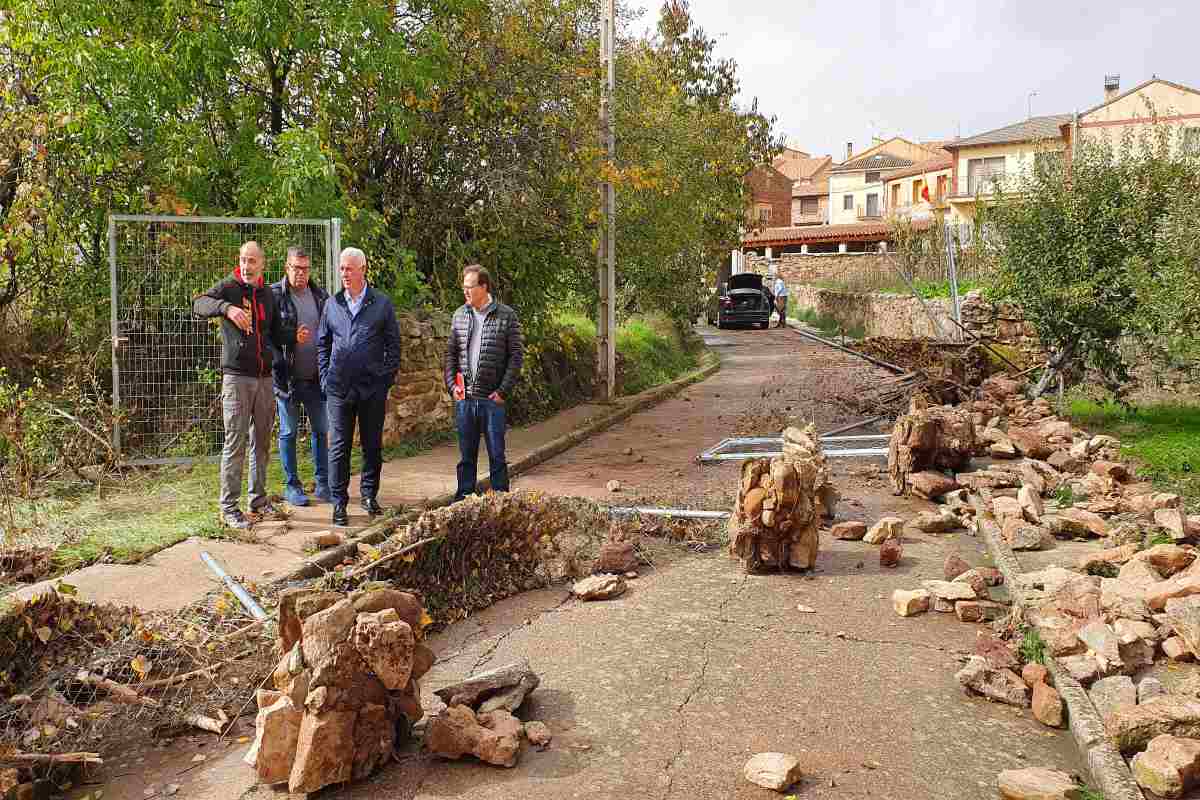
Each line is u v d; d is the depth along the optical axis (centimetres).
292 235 974
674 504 773
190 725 393
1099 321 1100
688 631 505
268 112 1116
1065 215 1104
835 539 701
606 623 521
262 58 1065
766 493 609
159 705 404
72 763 352
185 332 938
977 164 5053
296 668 355
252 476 702
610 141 1385
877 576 603
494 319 740
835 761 361
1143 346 1122
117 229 933
